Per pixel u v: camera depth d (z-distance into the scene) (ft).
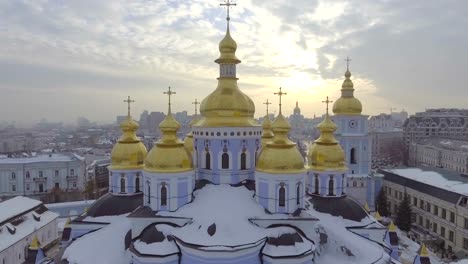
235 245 121.80
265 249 128.26
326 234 150.00
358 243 152.05
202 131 158.30
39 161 404.36
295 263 125.29
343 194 184.34
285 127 144.56
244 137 156.76
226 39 162.30
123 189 179.11
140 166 180.96
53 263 151.43
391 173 363.15
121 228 152.97
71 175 416.05
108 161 551.18
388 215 342.44
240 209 139.64
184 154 145.07
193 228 130.93
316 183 184.75
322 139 187.62
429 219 295.07
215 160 155.94
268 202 142.00
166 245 128.16
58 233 273.54
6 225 223.30
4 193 387.34
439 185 296.71
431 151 577.43
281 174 140.15
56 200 387.75
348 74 307.99
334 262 139.44
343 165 184.44
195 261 123.34
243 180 157.89
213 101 159.02
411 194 321.52
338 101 310.04
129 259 136.05
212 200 143.95
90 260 136.56
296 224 138.21
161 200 142.20
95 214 170.71
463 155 489.67
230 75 163.53
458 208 261.03
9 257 212.43
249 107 162.40
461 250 254.47
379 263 142.41
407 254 250.16
